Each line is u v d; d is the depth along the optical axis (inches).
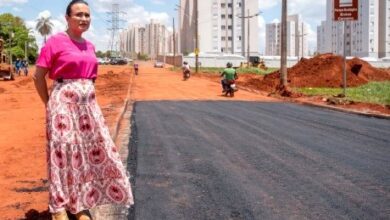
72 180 183.9
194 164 335.9
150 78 1857.8
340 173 311.6
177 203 243.1
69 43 185.0
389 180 293.9
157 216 222.7
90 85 188.5
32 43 5059.1
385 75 1726.1
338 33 5383.9
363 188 275.0
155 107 778.2
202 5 4980.3
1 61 1823.3
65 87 183.9
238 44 5049.2
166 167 324.8
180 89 1245.1
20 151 377.1
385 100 886.4
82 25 185.8
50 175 182.9
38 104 892.6
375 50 4852.4
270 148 401.7
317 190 269.9
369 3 4857.3
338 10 908.6
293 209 235.5
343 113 711.7
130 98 965.2
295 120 609.9
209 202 245.4
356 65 1675.7
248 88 1328.7
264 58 4247.0
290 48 6776.6
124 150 387.9
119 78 1866.4
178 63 4451.3
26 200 243.0
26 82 1680.6
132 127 530.6
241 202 245.9
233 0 5002.5
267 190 269.1
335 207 239.3
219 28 5034.5
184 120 600.4
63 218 182.1
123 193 191.5
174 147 403.9
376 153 381.4
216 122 581.6
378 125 562.6
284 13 1153.4
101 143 188.9
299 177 300.0
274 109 761.0
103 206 234.4
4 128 526.0
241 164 336.8
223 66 4207.7
